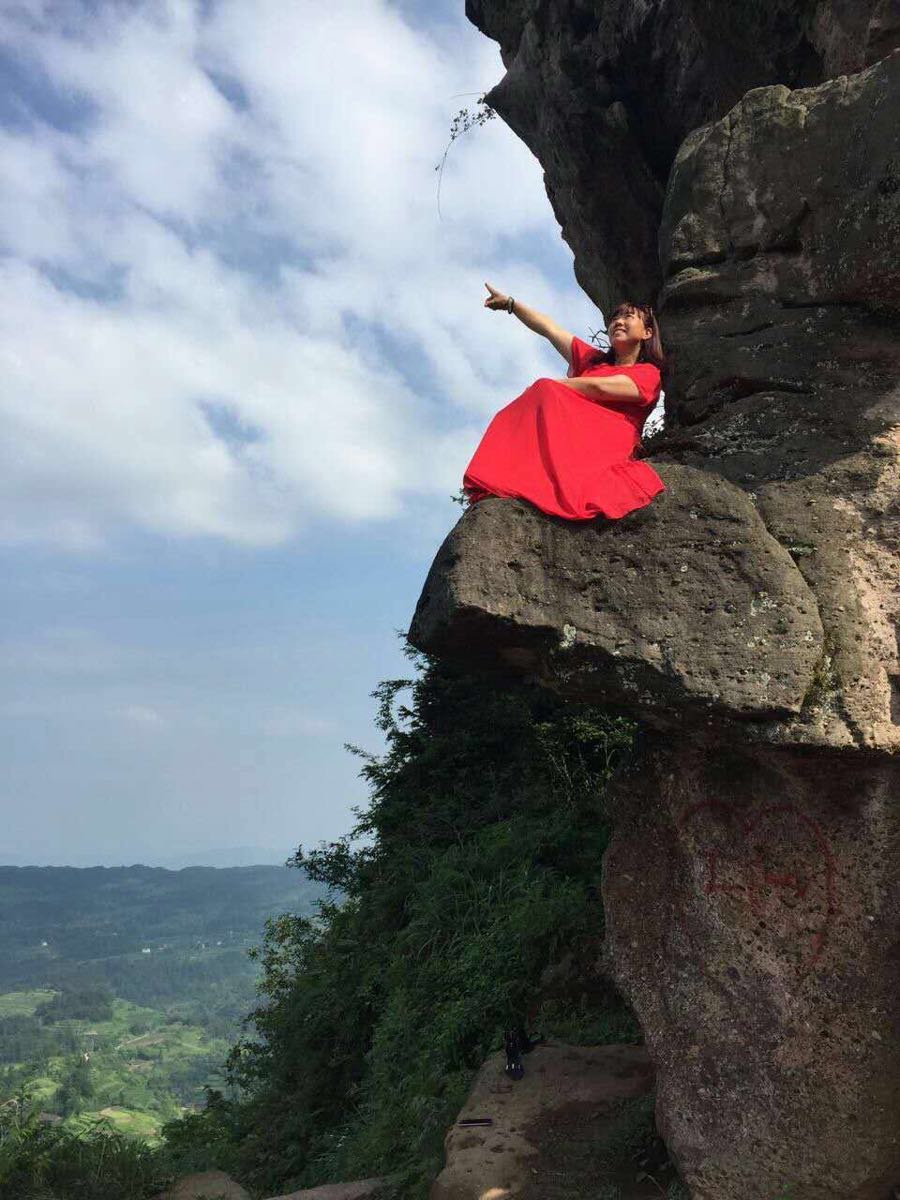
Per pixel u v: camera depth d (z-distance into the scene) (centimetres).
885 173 463
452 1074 841
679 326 542
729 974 495
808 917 476
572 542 467
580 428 485
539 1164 571
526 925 949
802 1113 466
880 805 462
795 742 443
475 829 1466
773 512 478
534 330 561
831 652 452
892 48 562
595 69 1125
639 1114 584
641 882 536
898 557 470
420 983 1055
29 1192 870
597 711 1488
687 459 512
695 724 462
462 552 457
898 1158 455
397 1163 814
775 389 509
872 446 484
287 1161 1234
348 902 1784
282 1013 1664
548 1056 709
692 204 543
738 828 498
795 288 511
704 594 454
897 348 493
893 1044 455
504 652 494
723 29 811
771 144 519
